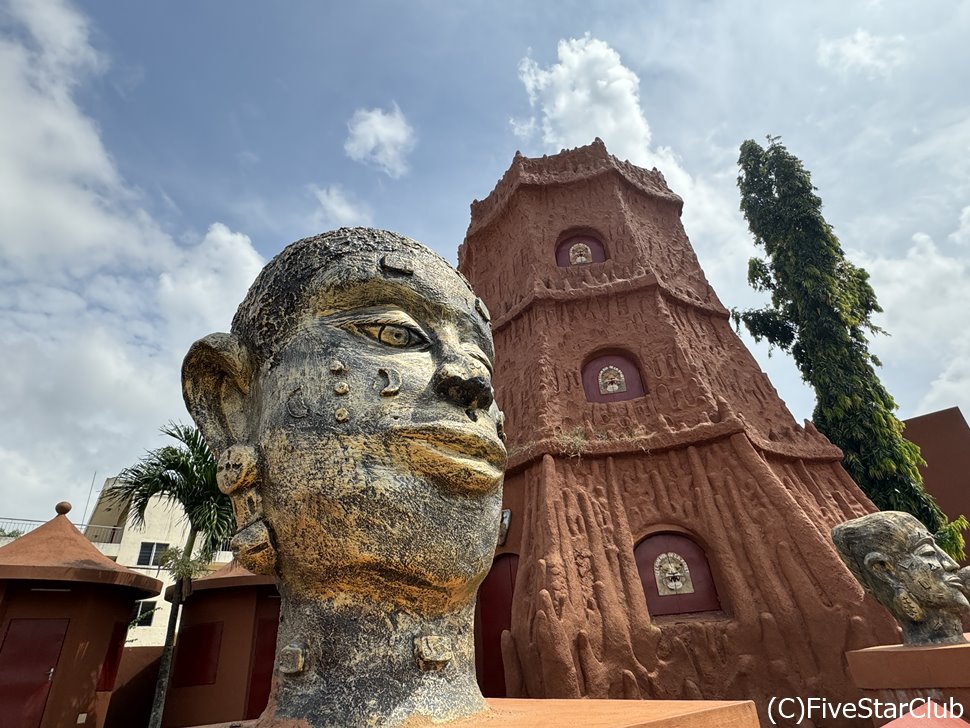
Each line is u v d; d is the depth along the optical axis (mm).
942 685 5281
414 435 2953
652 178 16547
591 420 10680
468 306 3781
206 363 3604
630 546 8695
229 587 12562
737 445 9297
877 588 6559
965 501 17188
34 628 9227
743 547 8336
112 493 11859
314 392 3086
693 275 14172
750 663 7359
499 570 10016
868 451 13203
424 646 2801
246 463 3035
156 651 14008
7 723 8625
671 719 2537
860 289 15672
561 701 3887
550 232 14359
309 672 2732
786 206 16562
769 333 16453
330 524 2809
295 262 3594
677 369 10930
